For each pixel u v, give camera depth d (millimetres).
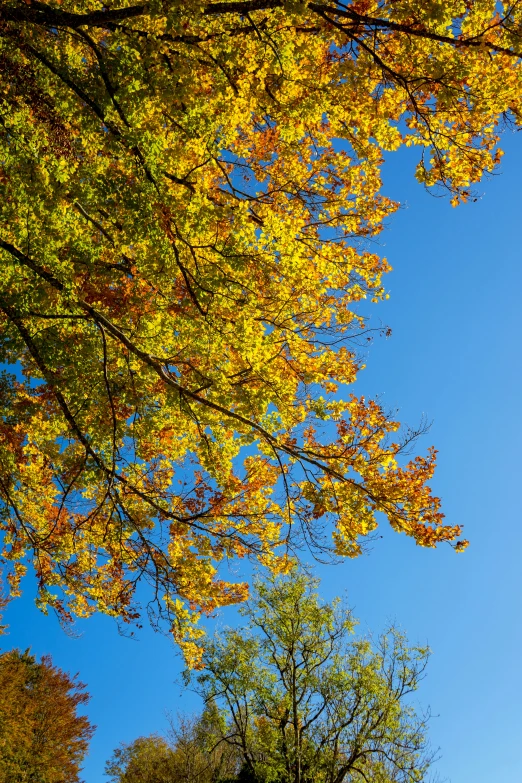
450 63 5805
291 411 7426
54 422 7594
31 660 30125
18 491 8438
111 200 5531
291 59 5812
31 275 5613
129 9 5219
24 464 8352
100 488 8445
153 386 6977
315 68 6285
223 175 7629
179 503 8109
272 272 6879
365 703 16781
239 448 7469
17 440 7824
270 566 8406
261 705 17734
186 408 6645
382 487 7090
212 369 7047
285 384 7250
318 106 6254
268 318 7887
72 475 7699
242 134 7676
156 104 5586
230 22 5973
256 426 6723
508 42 5488
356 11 5891
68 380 6203
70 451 8117
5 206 5477
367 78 6242
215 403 6969
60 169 5121
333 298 8570
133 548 8250
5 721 24797
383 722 16375
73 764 28359
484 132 6684
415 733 16391
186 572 8367
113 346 6711
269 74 6195
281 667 17734
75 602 9266
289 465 7527
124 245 6043
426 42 5961
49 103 5566
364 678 16812
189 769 23719
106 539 8398
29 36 5402
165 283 6066
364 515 7109
